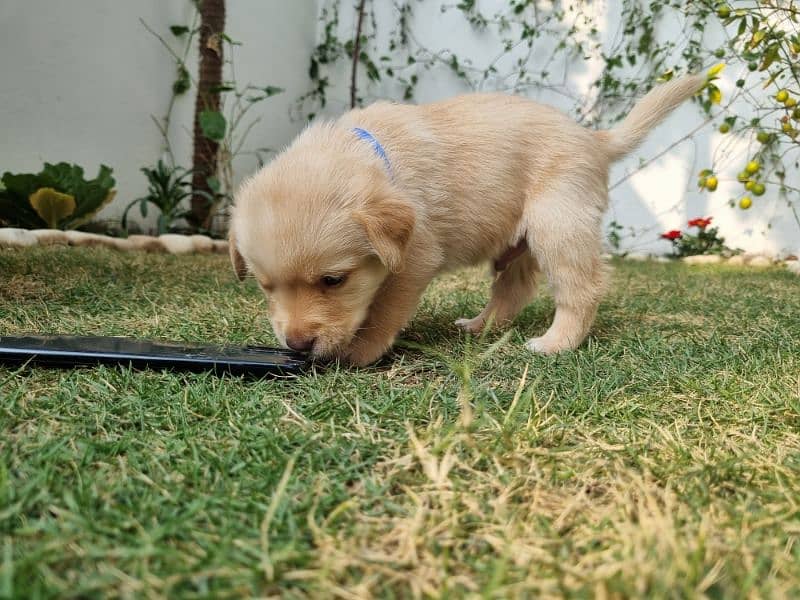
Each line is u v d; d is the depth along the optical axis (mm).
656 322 590
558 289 495
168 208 1120
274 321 406
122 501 221
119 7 1115
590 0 1281
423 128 469
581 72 1300
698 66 1181
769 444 297
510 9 1330
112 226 1123
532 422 309
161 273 745
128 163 1164
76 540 194
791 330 536
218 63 1146
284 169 408
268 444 270
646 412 338
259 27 1320
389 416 314
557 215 485
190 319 519
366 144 435
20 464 242
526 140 492
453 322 593
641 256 1296
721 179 1225
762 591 179
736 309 651
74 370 367
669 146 1247
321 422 306
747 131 1181
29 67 1012
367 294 411
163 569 182
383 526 213
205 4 1132
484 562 194
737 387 372
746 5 1087
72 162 1080
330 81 1462
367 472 255
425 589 179
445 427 293
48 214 936
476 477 250
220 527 207
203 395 335
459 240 482
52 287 608
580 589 177
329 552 194
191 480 239
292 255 383
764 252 1211
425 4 1390
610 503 238
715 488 250
